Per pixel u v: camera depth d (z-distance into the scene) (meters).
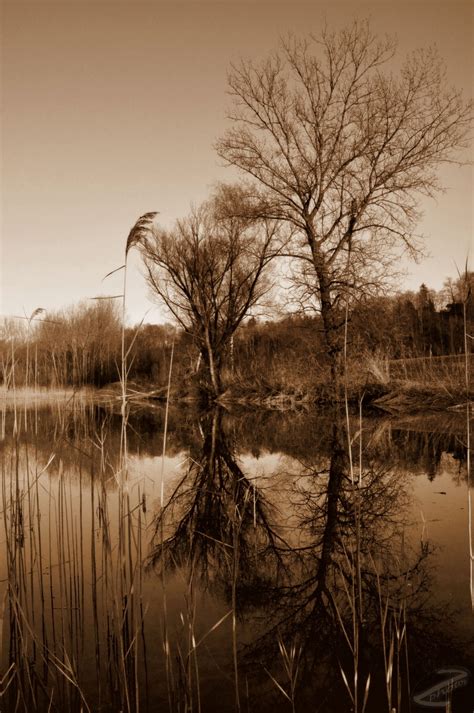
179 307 23.47
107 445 10.45
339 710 2.32
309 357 18.64
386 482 6.55
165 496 6.47
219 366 22.78
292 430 12.28
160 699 2.46
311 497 6.07
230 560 4.13
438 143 16.95
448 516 4.96
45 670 2.75
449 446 8.90
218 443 10.88
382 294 16.72
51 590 3.32
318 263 17.12
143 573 3.93
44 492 6.52
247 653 2.80
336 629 3.00
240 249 21.59
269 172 18.56
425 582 3.51
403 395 15.25
